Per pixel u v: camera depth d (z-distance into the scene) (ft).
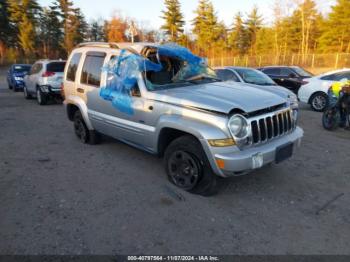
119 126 16.85
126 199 13.41
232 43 193.47
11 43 184.14
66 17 194.18
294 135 14.52
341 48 141.59
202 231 11.03
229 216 12.04
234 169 11.91
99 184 14.97
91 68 18.98
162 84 15.81
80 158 18.79
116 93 16.67
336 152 19.95
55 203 13.06
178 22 197.57
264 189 14.42
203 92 14.23
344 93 25.52
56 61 41.16
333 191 14.26
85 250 9.97
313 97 36.60
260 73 31.86
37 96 42.37
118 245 10.23
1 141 22.89
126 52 16.49
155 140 14.67
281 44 165.17
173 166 14.37
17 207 12.71
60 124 28.99
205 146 12.28
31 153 19.88
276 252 9.92
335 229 11.22
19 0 182.50
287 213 12.30
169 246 10.19
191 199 13.38
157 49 16.52
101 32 236.02
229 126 12.00
